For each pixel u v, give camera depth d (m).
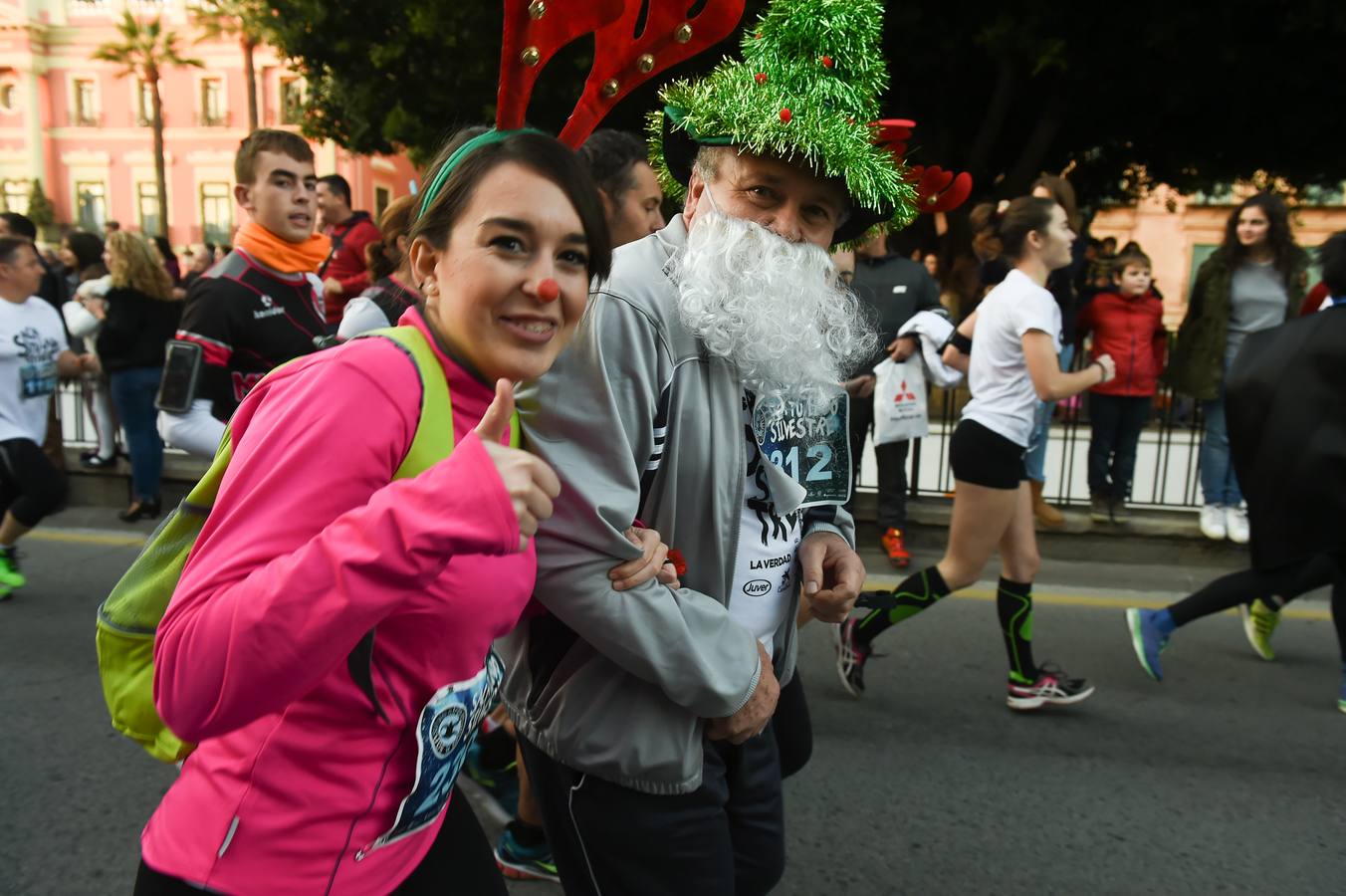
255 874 1.11
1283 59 9.59
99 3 32.53
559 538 1.34
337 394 1.05
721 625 1.45
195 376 2.88
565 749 1.47
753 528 1.59
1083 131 12.34
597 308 1.39
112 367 5.89
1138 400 5.59
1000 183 11.56
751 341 1.45
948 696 3.69
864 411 5.34
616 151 2.46
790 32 1.52
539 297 1.09
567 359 1.38
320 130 13.05
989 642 4.29
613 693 1.45
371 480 1.04
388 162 32.38
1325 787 3.01
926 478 6.43
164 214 27.53
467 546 0.96
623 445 1.36
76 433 7.31
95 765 3.01
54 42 32.78
